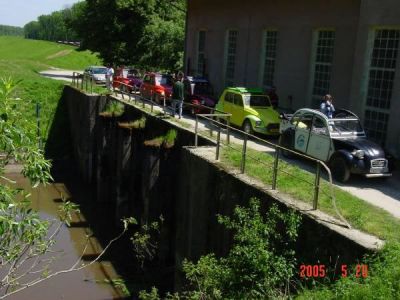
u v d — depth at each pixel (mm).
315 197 9742
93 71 39969
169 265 17844
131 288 16094
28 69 48844
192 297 8953
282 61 23141
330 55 20234
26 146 5738
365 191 12938
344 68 19266
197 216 13617
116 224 21703
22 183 26422
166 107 23750
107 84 30625
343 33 19281
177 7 42875
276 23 23484
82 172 29016
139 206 21688
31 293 15383
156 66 43000
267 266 8336
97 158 26906
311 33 21078
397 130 16500
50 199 25406
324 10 20203
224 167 12594
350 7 18859
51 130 33406
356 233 8648
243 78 26500
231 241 11523
